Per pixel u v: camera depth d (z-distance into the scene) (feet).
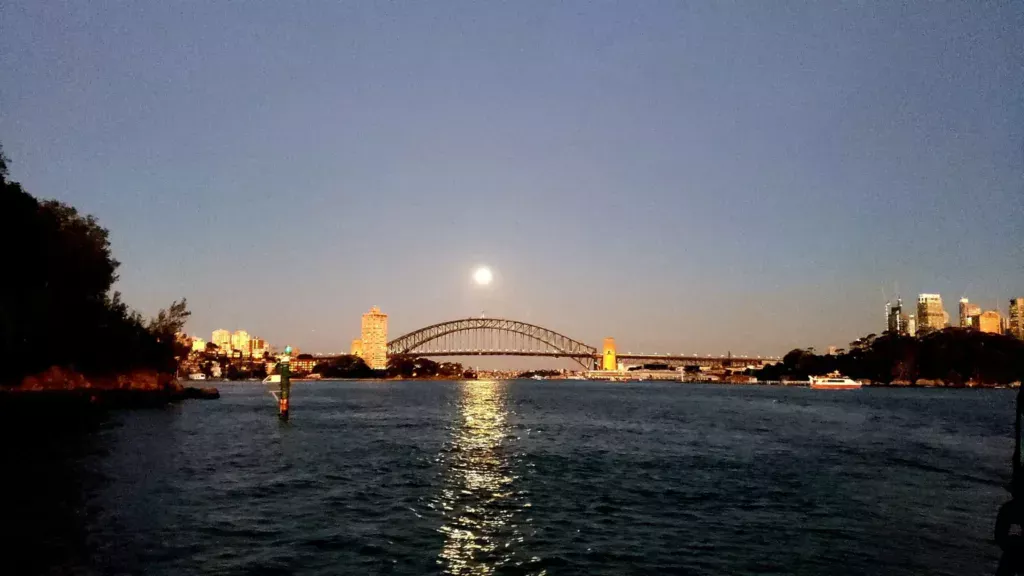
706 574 55.26
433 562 57.00
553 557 59.11
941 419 247.29
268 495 84.69
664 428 198.70
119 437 150.20
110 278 246.68
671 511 78.54
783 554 61.11
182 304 333.21
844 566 57.88
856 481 100.42
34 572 51.24
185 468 105.50
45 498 77.92
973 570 57.41
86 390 225.56
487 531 67.87
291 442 148.15
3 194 153.38
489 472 106.52
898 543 65.31
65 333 224.33
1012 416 267.18
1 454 114.93
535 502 82.94
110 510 72.69
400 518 72.95
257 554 57.98
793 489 93.35
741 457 128.26
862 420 239.71
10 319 178.40
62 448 126.11
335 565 55.47
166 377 327.88
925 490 93.40
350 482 95.45
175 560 55.52
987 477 105.50
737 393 609.01
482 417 245.24
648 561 58.49
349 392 580.71
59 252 213.05
